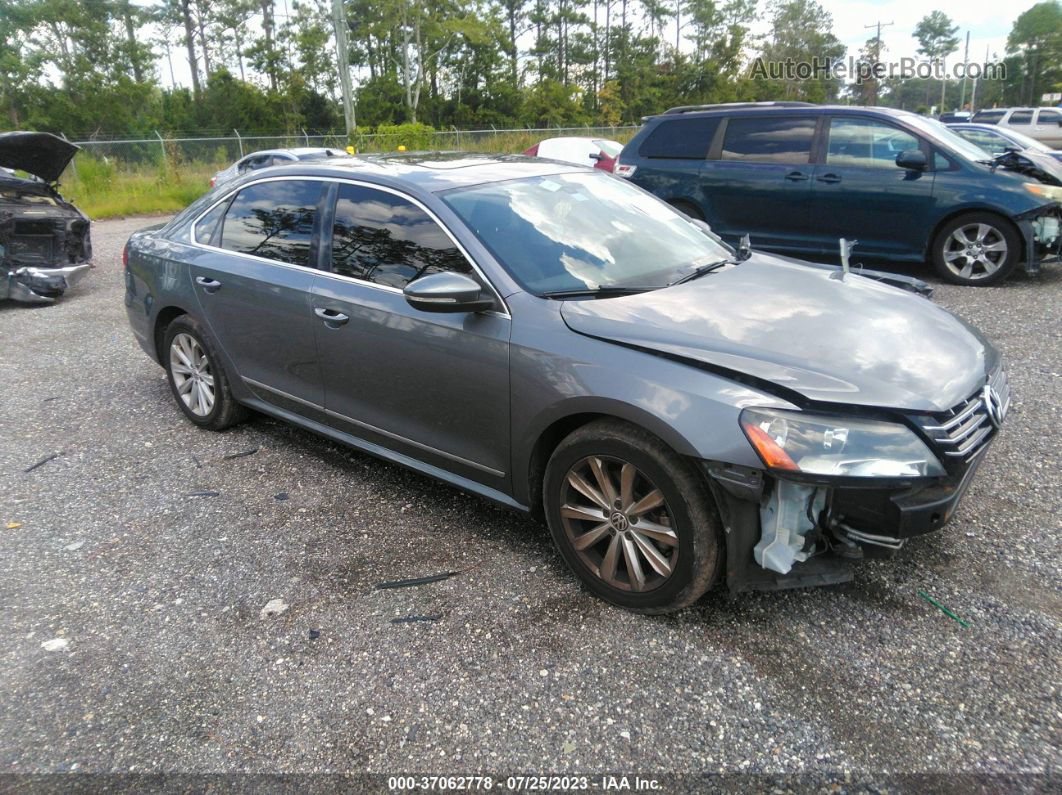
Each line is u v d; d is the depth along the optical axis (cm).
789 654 264
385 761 228
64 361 648
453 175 370
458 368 323
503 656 270
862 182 799
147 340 506
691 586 270
